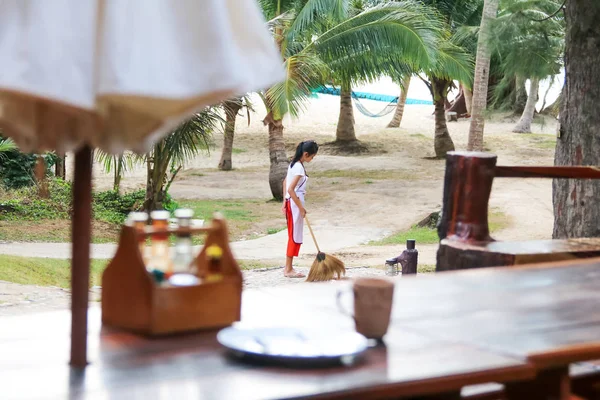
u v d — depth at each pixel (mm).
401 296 3240
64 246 16766
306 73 21672
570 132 8578
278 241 18969
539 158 32969
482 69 24219
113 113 2463
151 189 21141
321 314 2982
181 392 2133
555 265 3941
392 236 20156
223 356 2436
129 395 2109
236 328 2605
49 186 23047
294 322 2854
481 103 24562
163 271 2768
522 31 9484
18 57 2029
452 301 3158
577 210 8500
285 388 2168
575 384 3273
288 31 23109
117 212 21875
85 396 2098
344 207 24422
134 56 2111
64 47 2059
